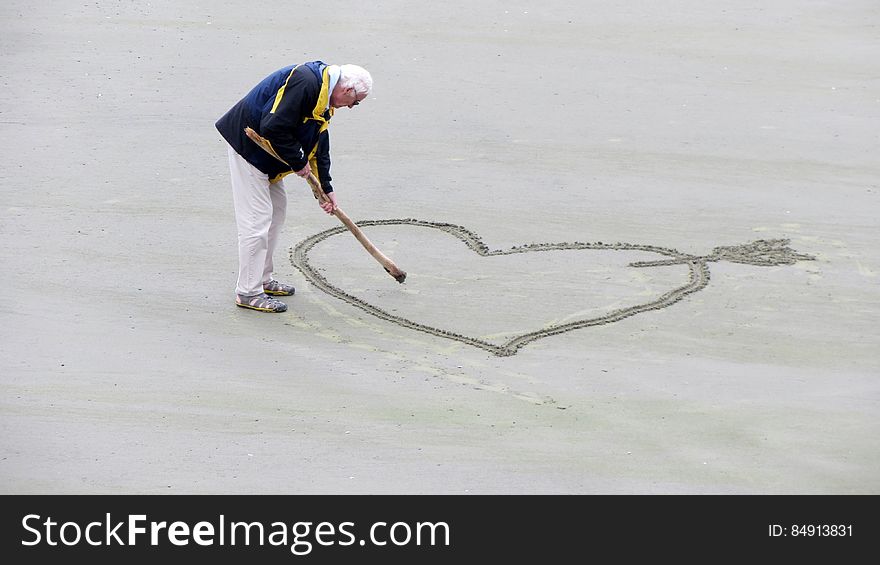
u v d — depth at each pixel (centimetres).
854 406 2634
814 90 4894
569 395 2664
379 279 3238
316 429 2484
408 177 3934
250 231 2984
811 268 3369
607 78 4944
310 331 2942
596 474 2347
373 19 5509
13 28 5125
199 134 4219
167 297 3091
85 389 2611
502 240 3503
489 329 2975
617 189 3909
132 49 4969
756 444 2473
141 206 3638
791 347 2917
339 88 2889
